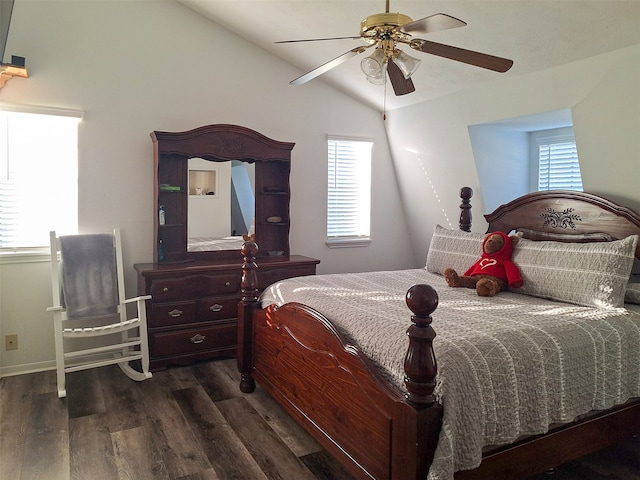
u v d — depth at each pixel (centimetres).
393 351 192
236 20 398
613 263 254
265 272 401
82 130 370
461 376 173
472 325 210
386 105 470
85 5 366
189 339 373
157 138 375
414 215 513
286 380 270
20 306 356
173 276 366
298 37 389
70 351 374
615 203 305
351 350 206
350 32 353
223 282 385
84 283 344
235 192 427
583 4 249
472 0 272
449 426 165
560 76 309
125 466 232
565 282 267
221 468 232
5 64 316
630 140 289
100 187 380
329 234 490
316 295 274
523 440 193
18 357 358
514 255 303
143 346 348
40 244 363
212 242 418
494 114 368
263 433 267
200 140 391
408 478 168
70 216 374
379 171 506
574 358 204
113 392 322
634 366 225
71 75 364
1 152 348
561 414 199
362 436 198
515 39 296
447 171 441
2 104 339
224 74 422
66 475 225
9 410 293
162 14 395
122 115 384
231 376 353
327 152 477
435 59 349
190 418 284
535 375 192
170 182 400
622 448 256
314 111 466
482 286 282
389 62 233
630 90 278
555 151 401
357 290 290
